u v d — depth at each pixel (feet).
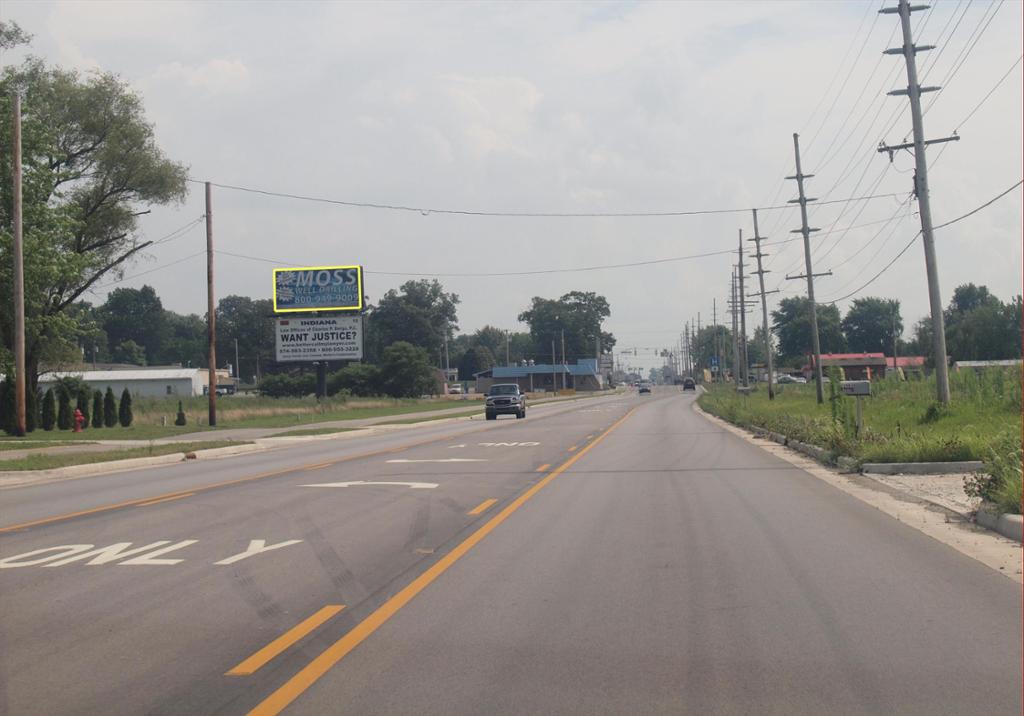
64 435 129.80
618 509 44.68
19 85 156.15
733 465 67.05
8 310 133.49
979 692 18.42
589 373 508.12
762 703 18.03
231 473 70.08
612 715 17.53
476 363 599.57
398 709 17.92
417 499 49.49
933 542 34.30
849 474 59.00
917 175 92.99
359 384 334.65
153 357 524.11
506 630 23.31
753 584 27.99
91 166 163.73
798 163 154.51
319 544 35.96
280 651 21.85
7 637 23.44
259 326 514.27
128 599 27.37
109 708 18.22
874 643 21.76
